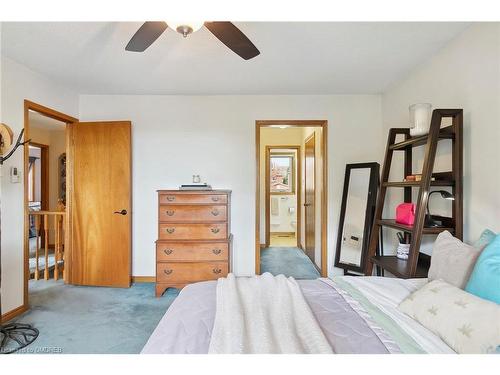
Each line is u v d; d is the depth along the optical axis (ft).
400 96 9.90
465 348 3.13
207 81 10.05
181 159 11.49
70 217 11.23
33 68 8.91
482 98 6.11
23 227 8.63
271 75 9.50
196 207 10.05
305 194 16.17
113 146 10.93
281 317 4.01
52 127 17.02
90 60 8.38
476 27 6.27
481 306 3.36
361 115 11.42
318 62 8.51
